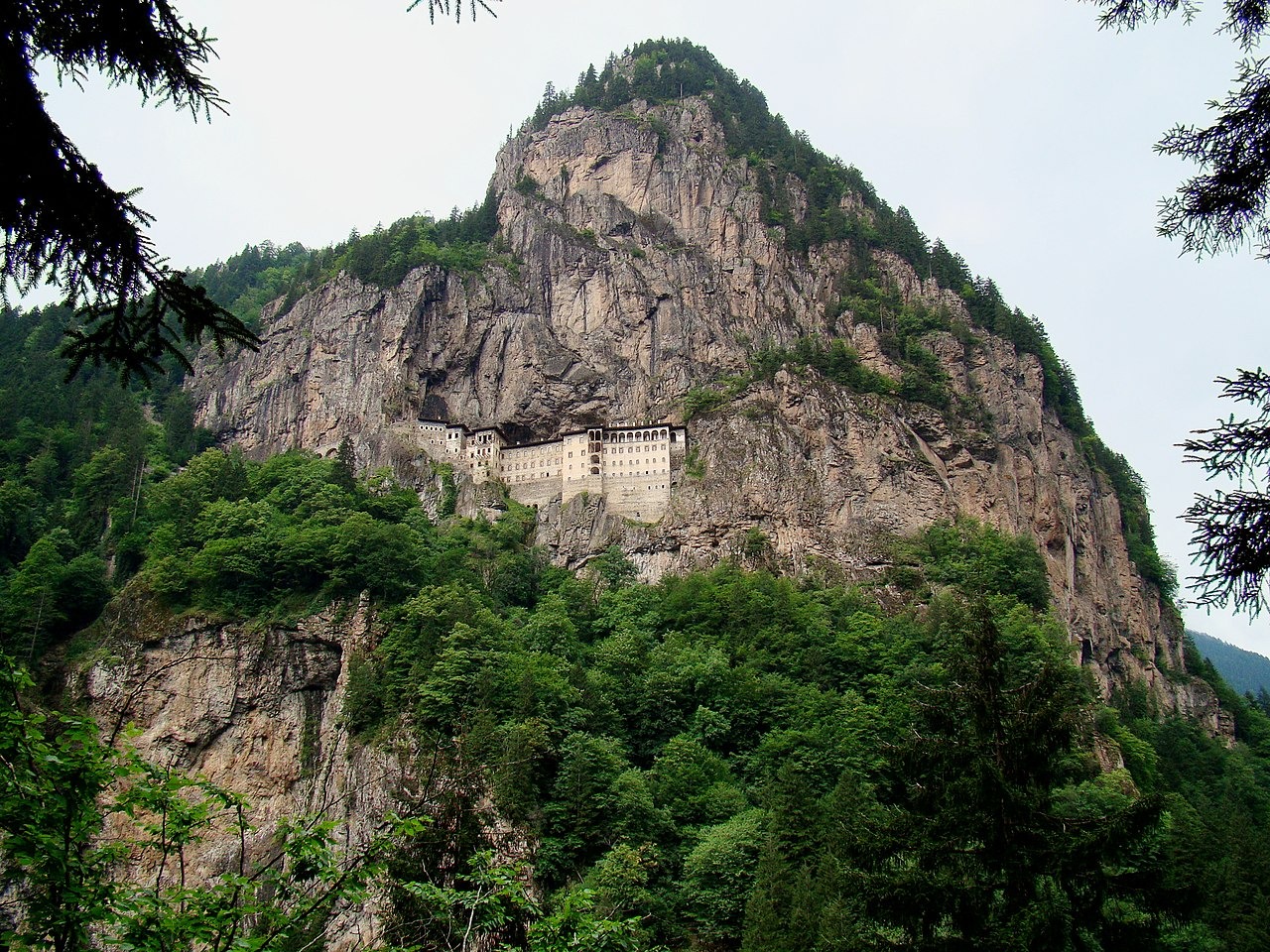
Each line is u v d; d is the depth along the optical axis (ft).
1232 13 63.26
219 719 450.71
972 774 131.95
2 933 59.31
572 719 402.11
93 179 52.06
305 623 474.08
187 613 473.26
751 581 561.84
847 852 140.56
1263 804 494.18
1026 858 126.93
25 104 49.93
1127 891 124.06
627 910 283.59
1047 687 140.97
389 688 426.10
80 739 63.98
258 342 57.77
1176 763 519.60
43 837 60.44
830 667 470.80
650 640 520.42
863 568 607.37
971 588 543.80
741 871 306.14
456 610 465.88
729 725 424.87
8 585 513.45
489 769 138.62
